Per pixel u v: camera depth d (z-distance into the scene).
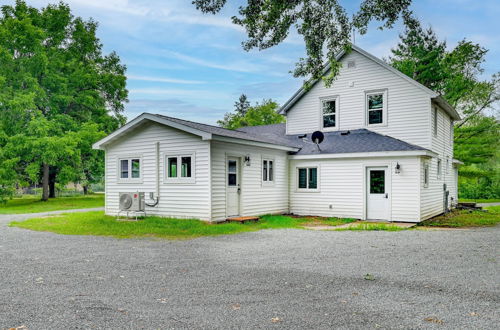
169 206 13.80
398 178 14.26
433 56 31.66
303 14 12.28
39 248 8.42
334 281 5.64
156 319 4.03
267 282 5.56
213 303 4.57
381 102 16.92
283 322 3.96
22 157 25.95
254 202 14.80
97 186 55.59
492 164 37.03
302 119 19.14
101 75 31.48
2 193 24.16
